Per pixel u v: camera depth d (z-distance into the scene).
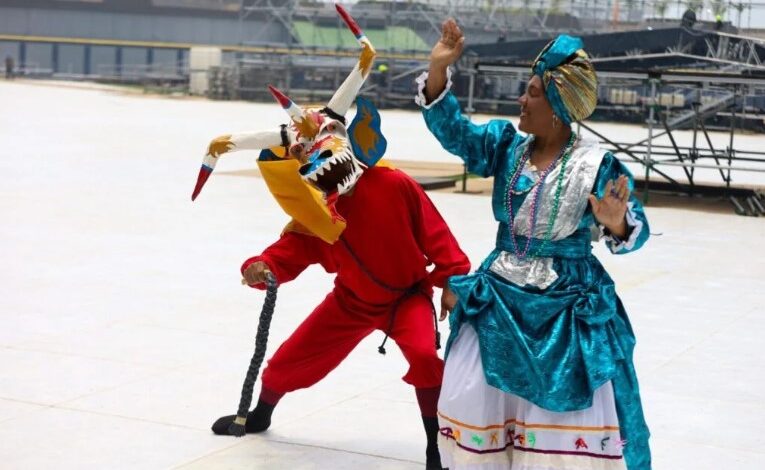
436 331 8.30
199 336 12.02
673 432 9.27
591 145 7.02
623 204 6.60
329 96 89.50
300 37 98.56
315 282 15.25
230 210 22.48
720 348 12.11
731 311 14.06
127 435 8.84
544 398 6.56
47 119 52.38
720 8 57.47
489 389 6.79
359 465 8.35
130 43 117.69
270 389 8.88
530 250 6.98
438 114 7.27
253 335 12.11
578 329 6.74
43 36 118.44
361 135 7.90
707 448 8.89
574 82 6.89
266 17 104.69
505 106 73.62
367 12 94.44
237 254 17.27
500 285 6.91
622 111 66.44
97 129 46.66
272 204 23.66
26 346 11.40
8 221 20.03
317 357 8.69
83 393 9.87
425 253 8.11
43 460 8.24
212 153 8.02
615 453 6.66
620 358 6.78
